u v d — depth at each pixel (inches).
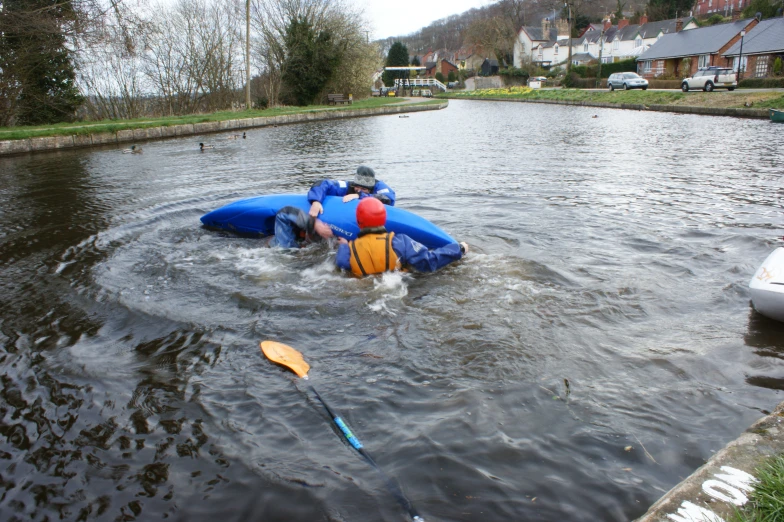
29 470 107.0
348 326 163.3
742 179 379.6
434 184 383.2
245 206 257.0
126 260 226.2
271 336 158.1
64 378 138.9
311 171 461.1
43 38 809.5
